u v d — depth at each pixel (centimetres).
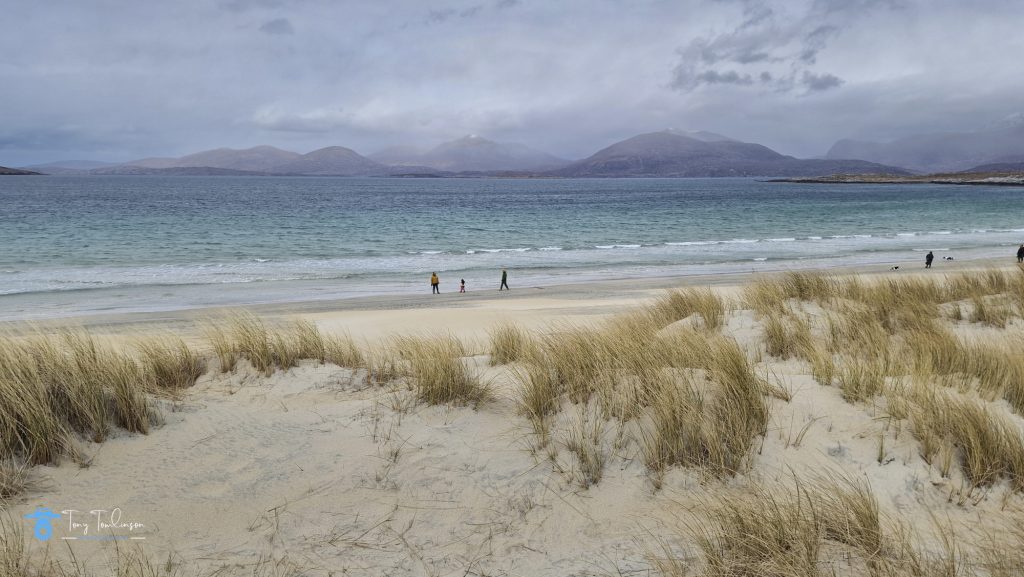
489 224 5966
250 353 617
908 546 301
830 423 429
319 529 336
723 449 396
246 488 370
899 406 433
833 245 4125
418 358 591
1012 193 13712
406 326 1545
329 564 307
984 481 365
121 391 431
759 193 15188
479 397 506
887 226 5631
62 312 1911
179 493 359
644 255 3684
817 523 326
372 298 2266
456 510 359
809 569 290
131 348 641
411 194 14700
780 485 368
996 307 934
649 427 430
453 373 523
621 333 691
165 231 4947
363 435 439
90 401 415
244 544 319
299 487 374
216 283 2600
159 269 3002
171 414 457
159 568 293
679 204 9806
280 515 346
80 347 488
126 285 2508
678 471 389
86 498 344
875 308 923
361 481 384
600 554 318
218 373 593
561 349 585
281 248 3988
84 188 16350
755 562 301
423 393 512
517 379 555
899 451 393
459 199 11925
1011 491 360
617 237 4791
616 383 493
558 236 4859
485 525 346
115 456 390
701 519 342
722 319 866
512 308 1916
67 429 395
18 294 2261
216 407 487
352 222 6088
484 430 451
